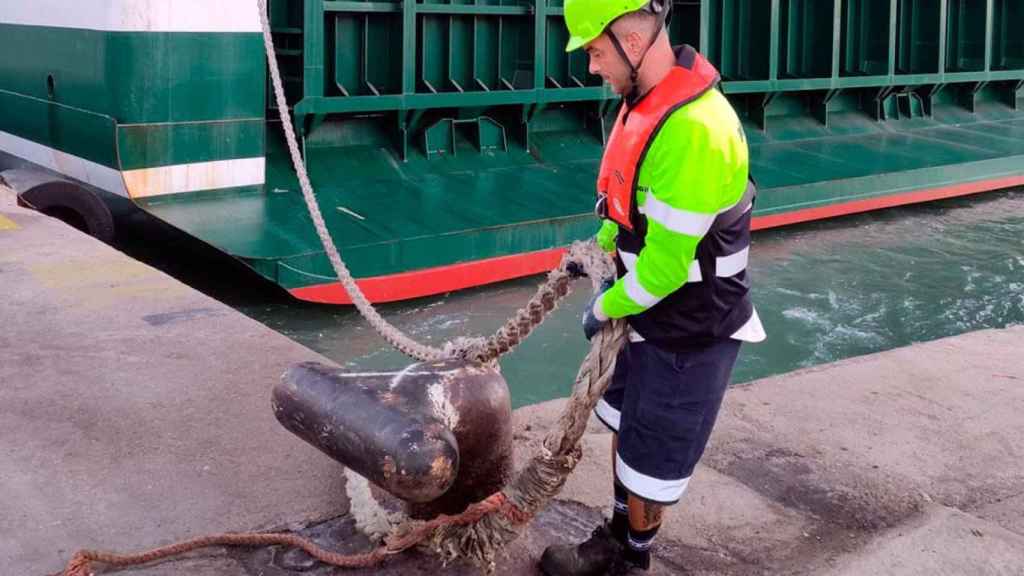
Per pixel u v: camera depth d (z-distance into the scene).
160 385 4.53
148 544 3.26
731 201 2.60
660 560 3.27
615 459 3.10
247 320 5.45
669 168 2.49
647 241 2.59
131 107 9.49
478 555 2.97
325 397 2.80
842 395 4.80
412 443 2.55
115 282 6.11
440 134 12.03
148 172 9.70
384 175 11.38
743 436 4.31
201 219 9.72
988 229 14.05
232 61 10.00
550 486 2.86
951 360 5.36
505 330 3.04
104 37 9.47
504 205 11.02
